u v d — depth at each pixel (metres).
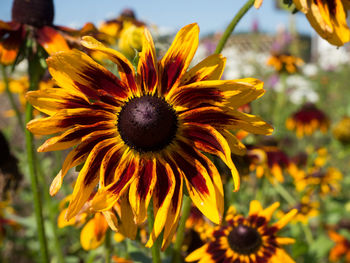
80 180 0.21
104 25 0.64
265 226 0.33
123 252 0.40
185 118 0.22
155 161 0.22
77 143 0.22
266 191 0.57
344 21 0.23
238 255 0.31
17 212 0.59
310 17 0.23
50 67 0.22
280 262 0.30
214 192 0.21
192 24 0.22
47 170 0.58
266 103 0.90
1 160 0.36
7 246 0.58
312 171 0.58
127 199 0.22
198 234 0.32
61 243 0.52
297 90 1.00
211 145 0.21
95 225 0.33
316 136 0.86
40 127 0.21
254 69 1.06
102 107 0.23
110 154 0.22
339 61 1.41
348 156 0.83
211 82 0.20
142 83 0.23
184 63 0.22
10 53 0.33
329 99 1.17
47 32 0.34
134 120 0.22
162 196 0.22
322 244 0.51
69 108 0.22
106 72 0.23
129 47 0.27
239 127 0.21
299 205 0.48
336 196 0.58
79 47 0.34
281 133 0.82
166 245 0.21
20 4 0.34
